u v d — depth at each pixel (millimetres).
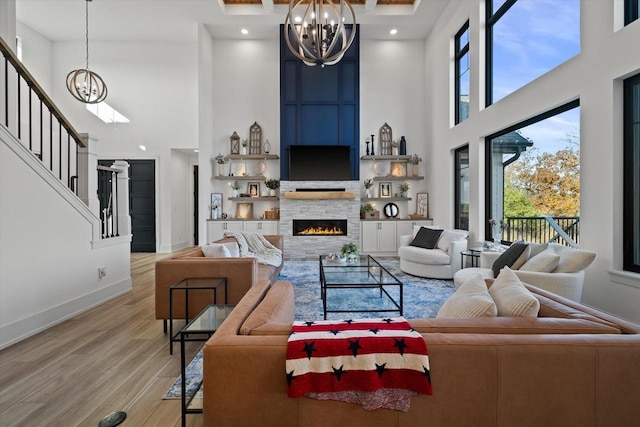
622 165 2830
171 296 2627
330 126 6840
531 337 1205
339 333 1238
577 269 2805
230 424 1186
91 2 5848
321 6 3178
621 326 1336
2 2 3816
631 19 2779
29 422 1708
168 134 7512
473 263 4828
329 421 1164
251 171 7148
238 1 6129
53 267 3105
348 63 6832
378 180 7223
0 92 3943
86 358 2436
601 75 2930
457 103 6031
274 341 1223
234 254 3764
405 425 1169
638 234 2754
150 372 2232
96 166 3830
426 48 7129
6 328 2637
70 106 7367
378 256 6883
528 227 4156
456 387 1164
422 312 3395
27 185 2848
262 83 7113
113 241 3969
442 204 6391
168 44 7441
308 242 6762
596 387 1152
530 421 1161
